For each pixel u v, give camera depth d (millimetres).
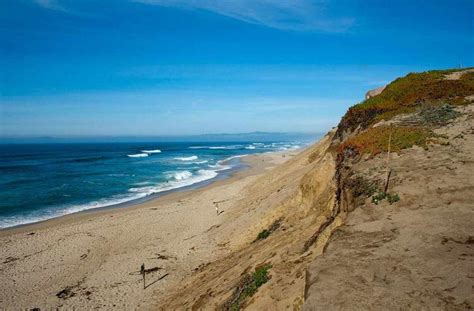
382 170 12039
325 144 33969
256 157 93938
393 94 23766
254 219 22203
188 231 25188
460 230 7527
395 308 5258
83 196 42250
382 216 9016
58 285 17875
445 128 15547
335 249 7520
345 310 5355
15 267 20359
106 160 94875
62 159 101562
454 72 25312
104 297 16266
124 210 34531
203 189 45062
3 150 174625
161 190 45625
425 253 6758
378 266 6504
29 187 48406
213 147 193375
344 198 12195
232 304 10586
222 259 17953
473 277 5742
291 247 12594
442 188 9766
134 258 20719
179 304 13727
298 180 26562
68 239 24953
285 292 9023
